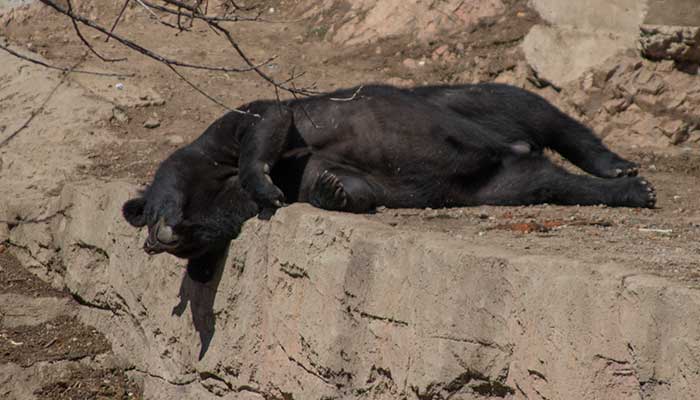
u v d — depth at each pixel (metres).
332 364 20.48
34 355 29.00
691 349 13.84
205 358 24.55
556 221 22.73
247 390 23.38
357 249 20.05
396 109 25.27
